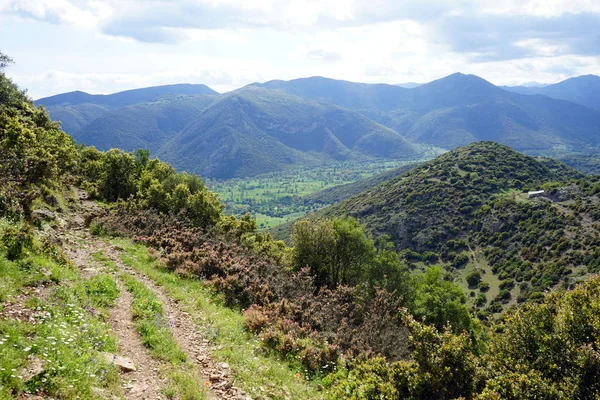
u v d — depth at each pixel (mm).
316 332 15609
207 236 27000
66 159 44250
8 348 6953
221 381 9734
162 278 17281
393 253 35656
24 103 51094
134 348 9844
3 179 20312
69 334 8438
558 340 11852
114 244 21297
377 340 16438
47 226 17938
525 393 9961
